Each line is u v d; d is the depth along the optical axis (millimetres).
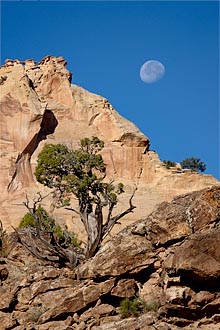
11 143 100062
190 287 28281
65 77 113125
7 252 42781
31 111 102188
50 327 31234
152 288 30734
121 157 102625
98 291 31219
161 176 100812
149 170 102125
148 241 31562
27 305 33500
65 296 32281
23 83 105750
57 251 40688
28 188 95750
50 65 114062
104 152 102562
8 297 33781
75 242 48656
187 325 28328
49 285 33750
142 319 29125
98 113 108625
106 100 111438
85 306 31297
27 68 115500
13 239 44562
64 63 115562
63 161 51344
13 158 98250
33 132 101125
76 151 52531
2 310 33656
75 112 108938
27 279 34656
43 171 51531
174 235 30531
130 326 29016
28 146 100562
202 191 31734
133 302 30422
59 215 82312
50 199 90750
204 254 27891
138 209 88500
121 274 31062
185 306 28188
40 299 33406
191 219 30547
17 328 32188
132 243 31547
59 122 107375
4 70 109188
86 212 48281
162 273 30344
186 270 27750
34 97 105062
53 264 40562
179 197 32344
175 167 104375
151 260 30953
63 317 31609
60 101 110625
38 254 41031
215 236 28156
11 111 102125
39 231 42719
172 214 31078
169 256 29609
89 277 32062
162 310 28750
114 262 31203
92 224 47531
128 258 31109
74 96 110938
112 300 31234
